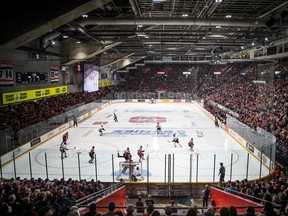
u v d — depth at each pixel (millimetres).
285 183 12242
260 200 8930
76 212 5648
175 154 21641
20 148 21172
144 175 17109
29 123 25141
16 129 22500
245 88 46719
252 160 20078
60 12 12391
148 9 21500
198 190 15648
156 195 15602
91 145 24844
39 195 8234
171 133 29641
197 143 25438
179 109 48188
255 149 20484
